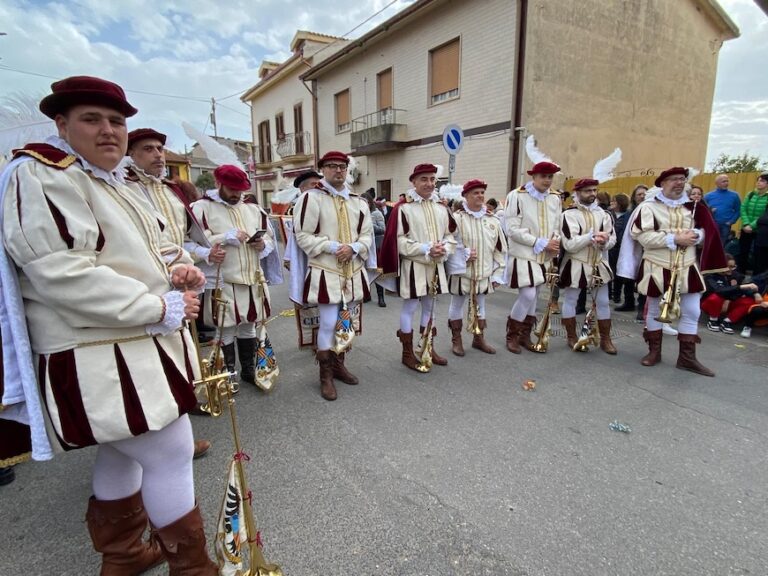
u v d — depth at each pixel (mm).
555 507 2377
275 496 2447
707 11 13734
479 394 3752
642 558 2045
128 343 1465
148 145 2877
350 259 3709
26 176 1293
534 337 5336
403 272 4156
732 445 2986
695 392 3789
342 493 2477
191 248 3246
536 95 10258
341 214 3703
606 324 4773
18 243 1273
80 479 2664
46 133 1740
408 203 4184
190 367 1683
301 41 18734
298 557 2031
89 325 1391
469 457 2828
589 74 11172
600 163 4785
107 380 1410
